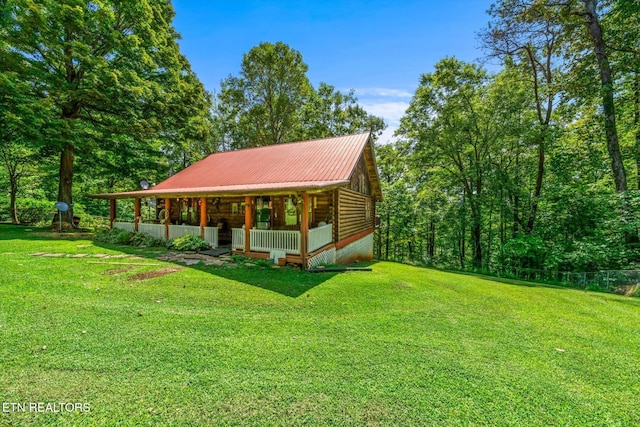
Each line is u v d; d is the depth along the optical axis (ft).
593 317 18.28
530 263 44.83
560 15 38.88
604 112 38.50
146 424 7.54
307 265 27.84
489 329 15.24
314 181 31.58
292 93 82.38
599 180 43.83
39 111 40.42
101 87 45.98
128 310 15.55
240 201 42.63
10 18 40.09
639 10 33.12
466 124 49.80
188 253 31.65
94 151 52.90
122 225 44.75
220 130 88.12
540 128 45.11
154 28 54.39
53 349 11.14
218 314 15.64
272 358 11.18
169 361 10.66
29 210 67.26
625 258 34.40
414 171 63.31
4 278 19.69
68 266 24.12
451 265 58.39
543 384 10.07
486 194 52.24
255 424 7.68
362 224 49.70
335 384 9.59
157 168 61.26
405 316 16.62
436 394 9.23
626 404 9.12
